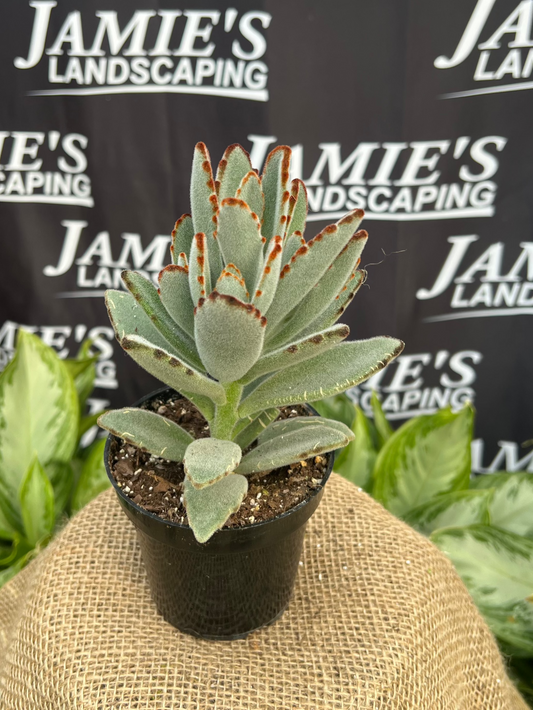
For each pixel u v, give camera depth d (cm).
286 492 69
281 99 138
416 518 124
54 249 155
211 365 58
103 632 74
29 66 135
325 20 131
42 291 161
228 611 71
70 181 148
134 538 87
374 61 135
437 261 156
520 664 121
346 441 59
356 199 149
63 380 127
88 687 67
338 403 150
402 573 82
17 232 153
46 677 70
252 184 60
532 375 169
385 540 88
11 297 162
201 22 131
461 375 171
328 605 79
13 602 96
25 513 117
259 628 76
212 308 50
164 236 154
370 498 99
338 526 91
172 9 129
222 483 60
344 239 56
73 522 90
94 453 131
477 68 136
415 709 69
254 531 63
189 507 56
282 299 60
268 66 135
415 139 143
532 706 118
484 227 152
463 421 129
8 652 80
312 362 64
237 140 143
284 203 58
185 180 148
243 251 57
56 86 137
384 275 157
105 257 157
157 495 68
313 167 146
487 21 131
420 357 169
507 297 160
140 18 130
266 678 69
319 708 65
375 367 59
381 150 144
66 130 142
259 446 69
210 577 68
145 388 174
